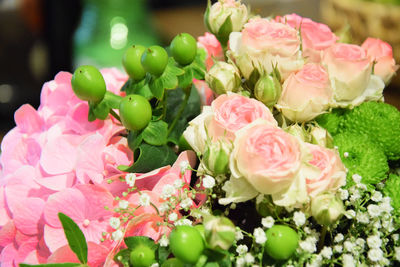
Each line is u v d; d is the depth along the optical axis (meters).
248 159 0.41
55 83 0.49
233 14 0.48
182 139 0.47
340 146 0.46
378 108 0.48
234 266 0.43
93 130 0.47
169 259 0.41
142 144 0.45
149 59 0.44
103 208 0.45
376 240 0.43
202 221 0.43
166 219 0.44
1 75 1.31
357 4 0.77
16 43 1.37
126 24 0.88
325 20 0.87
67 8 0.97
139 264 0.42
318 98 0.45
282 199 0.41
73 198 0.44
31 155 0.49
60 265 0.42
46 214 0.44
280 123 0.47
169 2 1.29
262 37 0.45
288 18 0.50
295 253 0.42
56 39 0.99
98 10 0.88
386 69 0.51
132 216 0.44
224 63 0.46
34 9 1.07
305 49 0.49
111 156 0.46
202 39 0.54
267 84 0.44
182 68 0.46
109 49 0.89
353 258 0.43
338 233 0.44
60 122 0.48
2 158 0.50
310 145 0.42
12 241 0.47
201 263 0.40
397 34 0.74
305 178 0.41
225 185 0.42
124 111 0.44
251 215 0.45
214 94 0.50
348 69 0.47
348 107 0.48
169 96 0.50
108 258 0.43
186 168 0.44
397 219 0.44
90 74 0.44
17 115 0.50
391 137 0.47
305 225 0.43
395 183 0.46
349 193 0.44
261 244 0.41
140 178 0.44
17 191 0.47
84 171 0.45
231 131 0.42
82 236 0.42
